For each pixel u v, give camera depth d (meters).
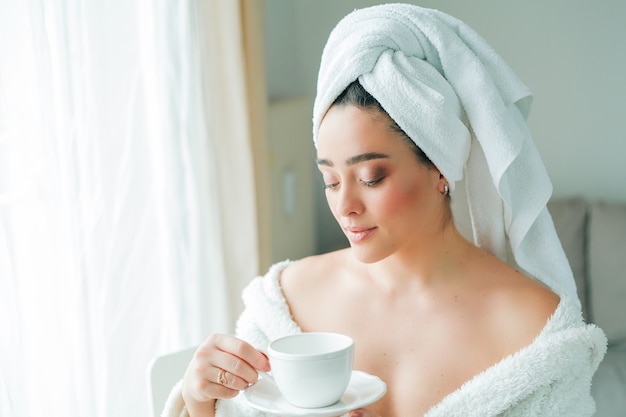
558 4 3.01
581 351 1.02
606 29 2.98
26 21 1.64
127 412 1.94
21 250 1.65
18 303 1.61
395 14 1.04
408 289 1.12
